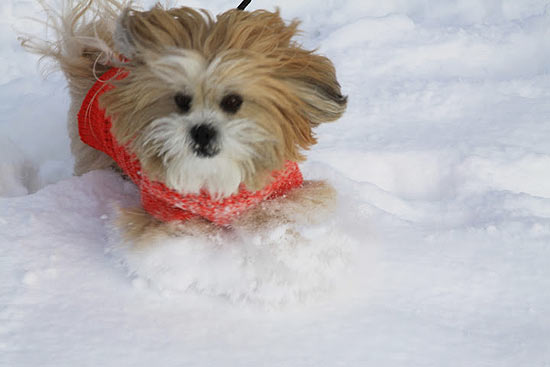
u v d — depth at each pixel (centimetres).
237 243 152
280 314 147
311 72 146
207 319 145
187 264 150
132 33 143
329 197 157
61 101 204
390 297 150
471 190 177
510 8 279
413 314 147
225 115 142
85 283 150
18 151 185
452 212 171
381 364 139
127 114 146
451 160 186
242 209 152
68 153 193
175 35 143
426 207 173
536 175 182
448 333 144
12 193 178
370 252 158
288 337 143
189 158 143
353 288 151
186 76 140
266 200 154
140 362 138
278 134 145
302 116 148
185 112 142
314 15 279
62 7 176
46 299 147
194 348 140
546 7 277
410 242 161
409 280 153
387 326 145
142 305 147
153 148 145
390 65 233
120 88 145
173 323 144
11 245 156
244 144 143
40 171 188
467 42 247
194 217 155
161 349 140
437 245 161
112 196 170
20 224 160
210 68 140
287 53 144
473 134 195
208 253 152
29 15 256
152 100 143
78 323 143
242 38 141
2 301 145
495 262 157
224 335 143
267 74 142
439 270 155
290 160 149
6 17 254
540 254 159
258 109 143
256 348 141
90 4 174
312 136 151
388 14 274
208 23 145
